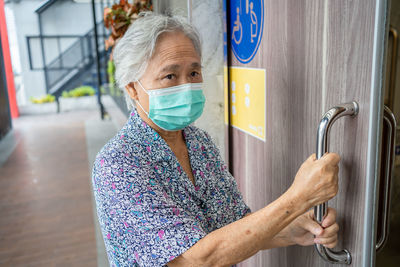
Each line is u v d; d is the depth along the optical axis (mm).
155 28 884
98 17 10859
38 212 3721
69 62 11234
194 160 1033
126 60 924
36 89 11352
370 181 767
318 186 771
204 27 1470
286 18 1025
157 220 850
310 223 910
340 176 870
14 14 10734
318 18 887
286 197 797
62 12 11031
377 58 708
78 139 6906
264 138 1243
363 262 815
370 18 720
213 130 1587
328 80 873
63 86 11273
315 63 917
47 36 11070
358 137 793
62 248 3014
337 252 892
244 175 1451
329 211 871
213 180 1051
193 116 953
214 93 1538
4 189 4418
